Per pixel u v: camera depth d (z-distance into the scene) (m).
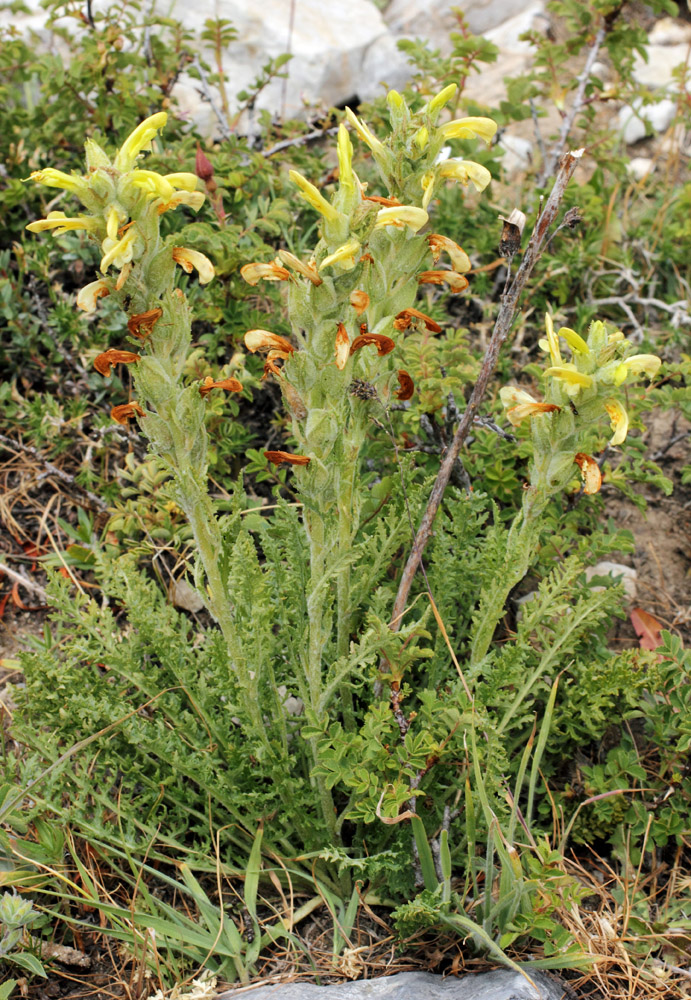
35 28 4.86
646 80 5.76
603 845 2.56
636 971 2.17
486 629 2.28
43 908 2.10
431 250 1.86
